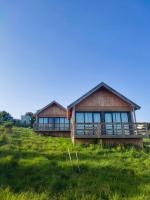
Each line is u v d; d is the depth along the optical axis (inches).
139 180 509.7
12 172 541.6
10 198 386.9
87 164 603.2
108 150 844.0
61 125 1680.6
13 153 715.4
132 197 414.6
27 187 450.0
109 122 1066.1
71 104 1071.0
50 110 1717.5
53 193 425.1
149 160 710.5
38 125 1664.6
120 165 619.8
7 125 1989.4
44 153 741.3
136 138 984.3
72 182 482.9
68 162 616.4
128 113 1091.3
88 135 973.8
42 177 505.7
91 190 436.5
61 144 991.6
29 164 592.7
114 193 430.3
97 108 1088.2
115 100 1107.3
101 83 1091.9
